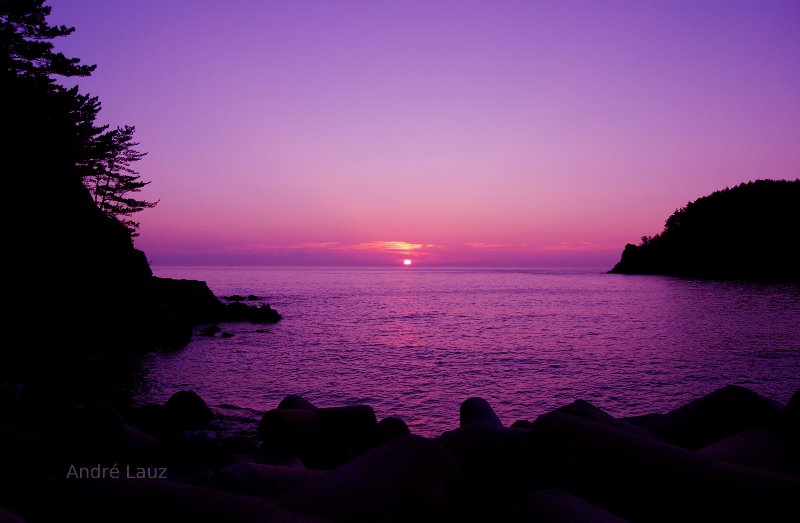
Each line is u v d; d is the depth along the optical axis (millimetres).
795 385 20672
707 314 55406
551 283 155875
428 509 2791
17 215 26516
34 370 22734
